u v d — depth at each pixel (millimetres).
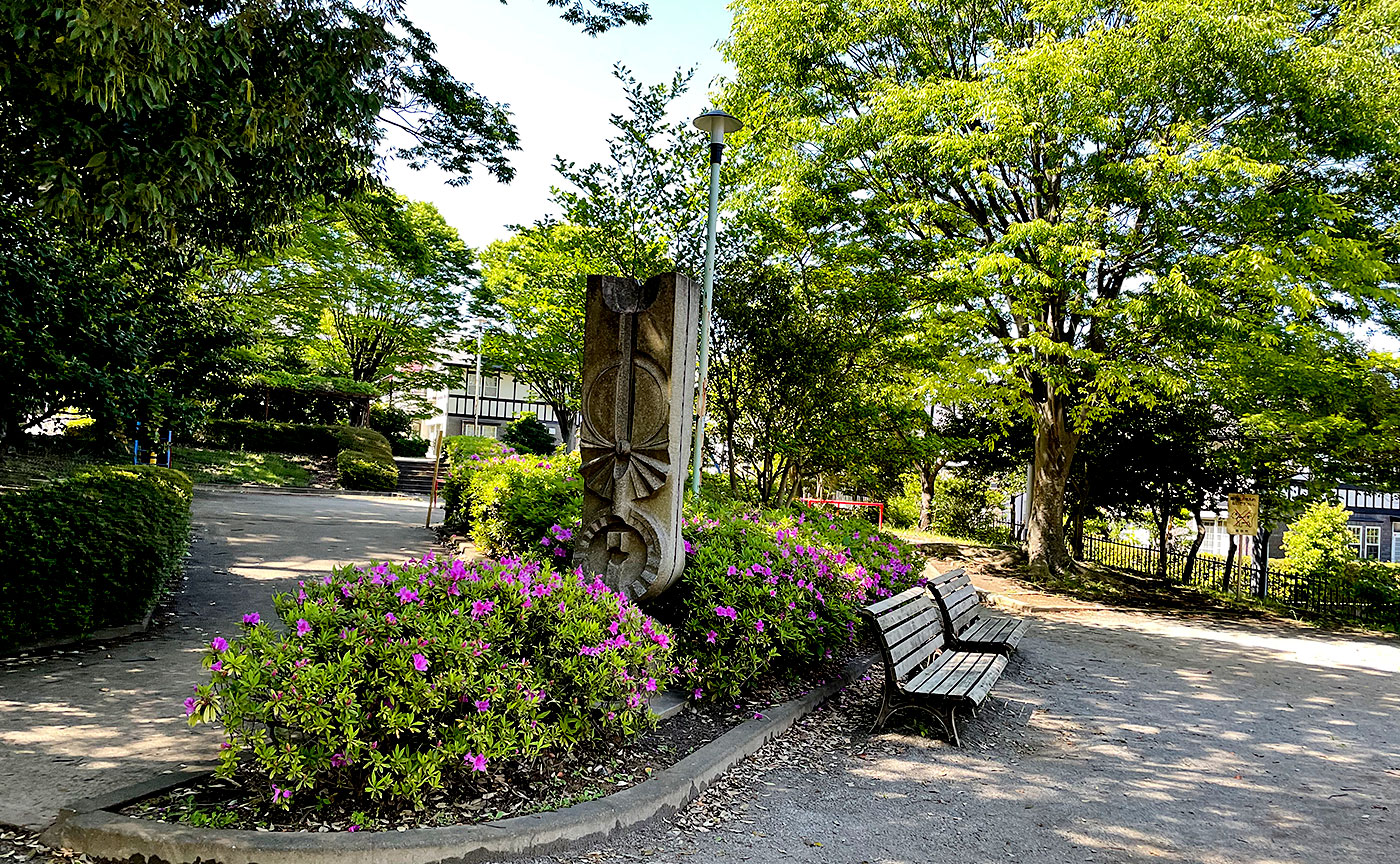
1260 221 11078
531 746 3453
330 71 5637
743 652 5125
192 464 20141
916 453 12883
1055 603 12102
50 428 16047
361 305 26859
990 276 12219
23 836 2914
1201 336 11172
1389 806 4363
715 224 8797
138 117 4750
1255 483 14953
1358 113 10242
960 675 5531
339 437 25734
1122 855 3576
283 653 3133
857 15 12844
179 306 11719
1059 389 12867
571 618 3934
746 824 3693
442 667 3328
